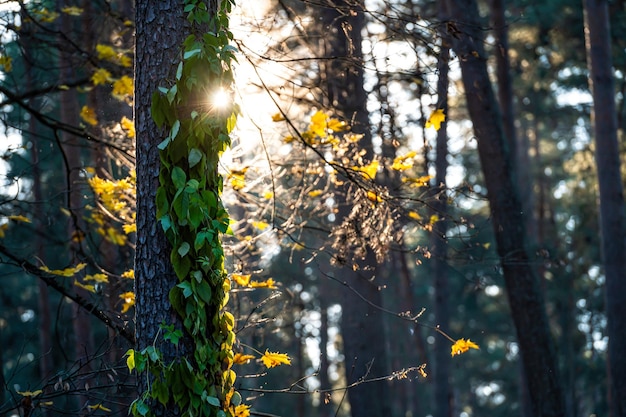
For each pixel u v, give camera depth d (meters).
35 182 13.49
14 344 25.02
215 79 4.97
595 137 15.38
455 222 7.56
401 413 34.41
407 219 7.66
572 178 31.23
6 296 25.53
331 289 29.64
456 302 37.84
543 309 13.22
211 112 4.92
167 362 4.85
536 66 25.77
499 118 13.14
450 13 12.41
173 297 4.84
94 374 6.75
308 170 7.48
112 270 9.96
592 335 31.80
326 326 28.27
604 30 15.42
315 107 8.07
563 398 13.34
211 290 5.00
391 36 6.54
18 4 8.12
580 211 27.11
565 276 28.52
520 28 23.03
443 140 17.19
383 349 13.52
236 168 7.32
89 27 9.39
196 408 4.85
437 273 20.56
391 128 7.44
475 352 41.78
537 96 29.08
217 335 5.04
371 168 7.00
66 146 12.22
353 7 6.56
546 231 34.69
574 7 22.44
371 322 13.30
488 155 13.12
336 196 9.30
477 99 12.99
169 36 5.02
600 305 31.28
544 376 13.22
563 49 24.06
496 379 40.72
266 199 7.69
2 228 8.46
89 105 10.32
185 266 4.87
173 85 4.98
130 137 7.86
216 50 5.00
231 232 5.10
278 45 7.47
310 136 6.81
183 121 4.91
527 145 35.72
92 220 8.62
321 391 6.02
